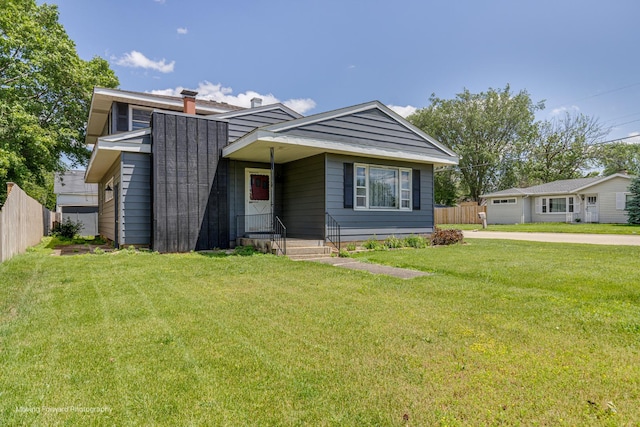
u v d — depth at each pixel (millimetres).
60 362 2598
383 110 10609
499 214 29438
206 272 6152
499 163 35125
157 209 9211
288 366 2535
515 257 7930
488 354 2729
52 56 16375
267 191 11258
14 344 2922
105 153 9859
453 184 38688
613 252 8812
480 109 35875
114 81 20016
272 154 9211
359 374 2414
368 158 10547
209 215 9984
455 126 36344
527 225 24297
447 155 11883
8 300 4270
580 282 5160
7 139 14852
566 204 25828
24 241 9500
